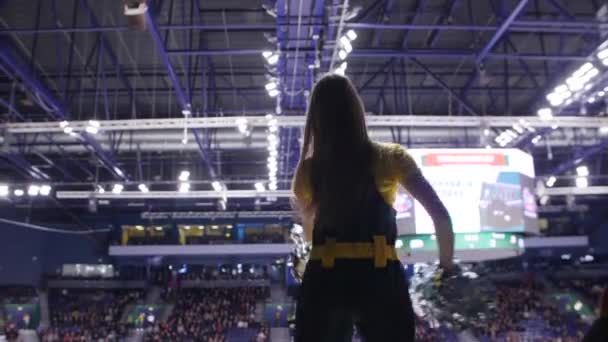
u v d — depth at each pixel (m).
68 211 45.03
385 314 2.03
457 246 17.56
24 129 18.20
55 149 29.02
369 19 22.00
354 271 2.05
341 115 2.24
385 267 2.08
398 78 27.59
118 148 27.78
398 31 23.25
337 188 2.16
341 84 2.30
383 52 22.64
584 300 45.09
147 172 37.41
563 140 27.34
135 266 49.41
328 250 2.09
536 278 49.06
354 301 2.04
